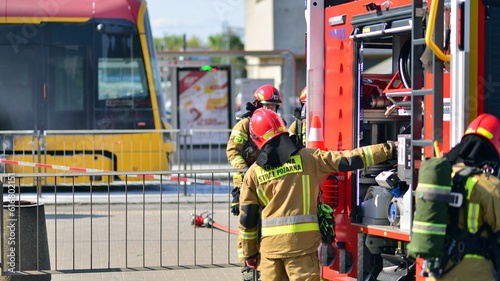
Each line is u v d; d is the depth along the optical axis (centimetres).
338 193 696
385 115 670
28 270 761
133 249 995
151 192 1526
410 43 652
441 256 453
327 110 712
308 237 584
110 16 1565
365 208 670
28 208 764
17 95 1548
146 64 1578
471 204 457
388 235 634
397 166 631
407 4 617
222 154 2202
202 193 1505
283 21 2952
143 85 1579
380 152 604
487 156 471
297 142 738
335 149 701
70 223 1188
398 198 638
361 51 679
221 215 1274
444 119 568
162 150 1551
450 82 549
